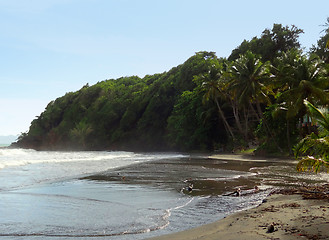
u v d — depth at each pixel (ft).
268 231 21.89
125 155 169.89
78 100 384.06
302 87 110.83
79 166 88.07
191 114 228.02
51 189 46.32
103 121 330.54
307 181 54.29
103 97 365.20
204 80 194.18
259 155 141.69
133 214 30.53
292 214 26.84
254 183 53.01
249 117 209.15
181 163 106.01
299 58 128.98
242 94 150.61
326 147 36.76
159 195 41.78
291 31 211.20
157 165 95.96
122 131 310.04
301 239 19.70
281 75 126.72
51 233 24.02
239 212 29.99
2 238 22.65
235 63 157.79
